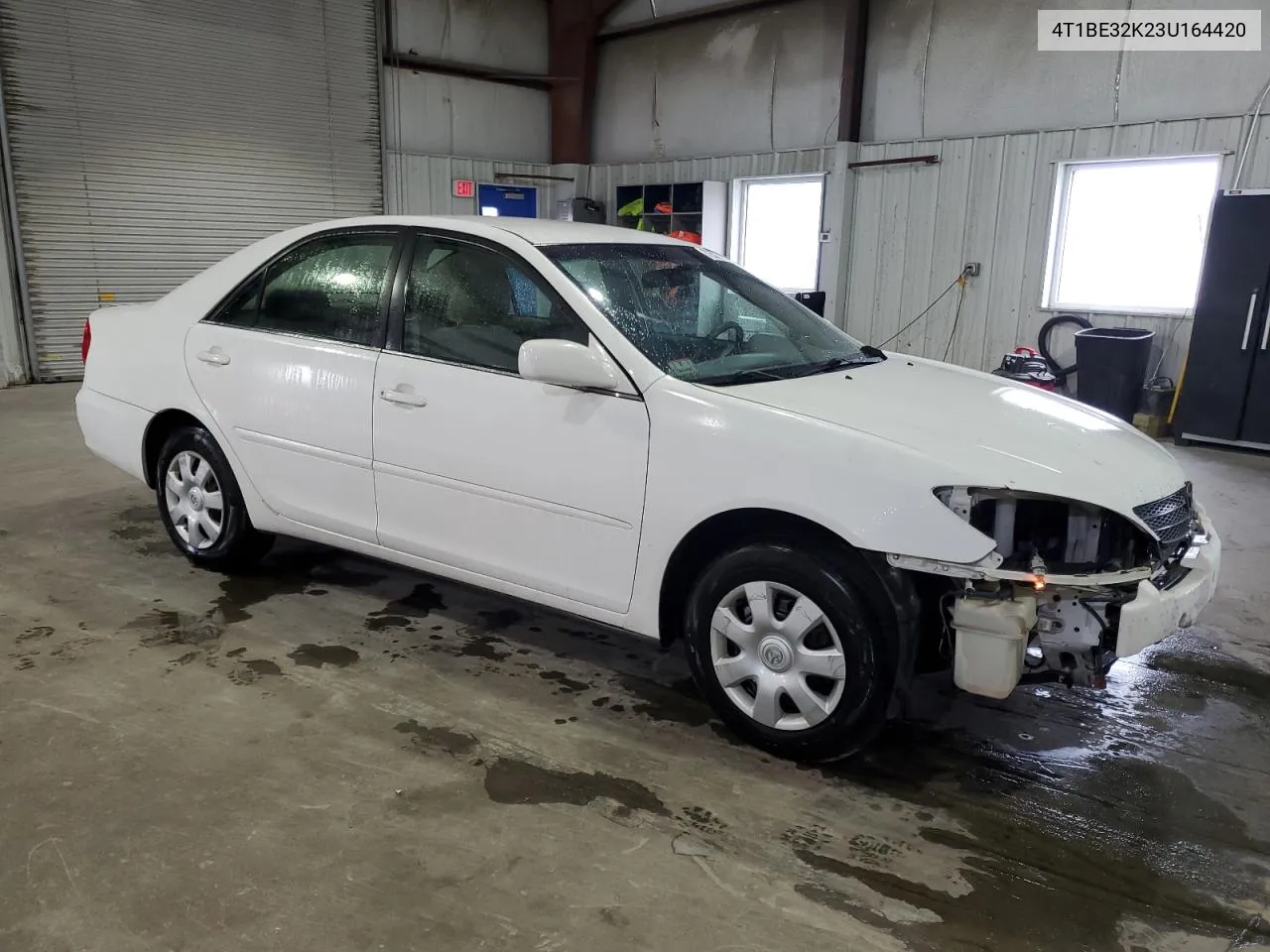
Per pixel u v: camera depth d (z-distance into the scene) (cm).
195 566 398
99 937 185
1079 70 818
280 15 983
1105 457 251
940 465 227
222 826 221
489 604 369
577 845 220
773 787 248
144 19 892
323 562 409
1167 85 770
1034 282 868
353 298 325
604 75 1222
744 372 277
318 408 327
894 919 199
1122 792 252
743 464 244
